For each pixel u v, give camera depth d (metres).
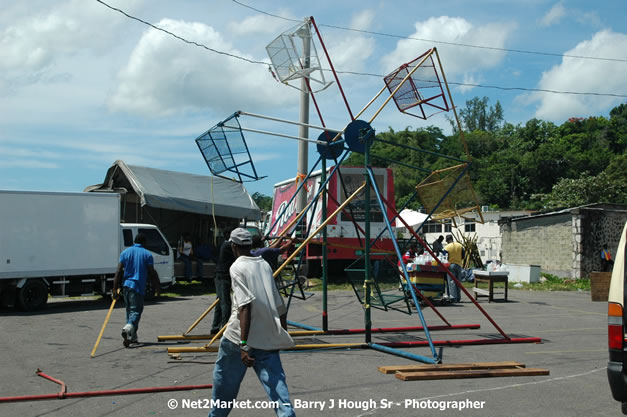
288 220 21.50
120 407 5.80
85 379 6.97
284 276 11.84
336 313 14.00
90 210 15.34
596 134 88.12
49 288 14.80
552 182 79.25
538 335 10.71
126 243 16.64
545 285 23.09
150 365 7.77
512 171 80.00
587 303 16.80
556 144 83.06
